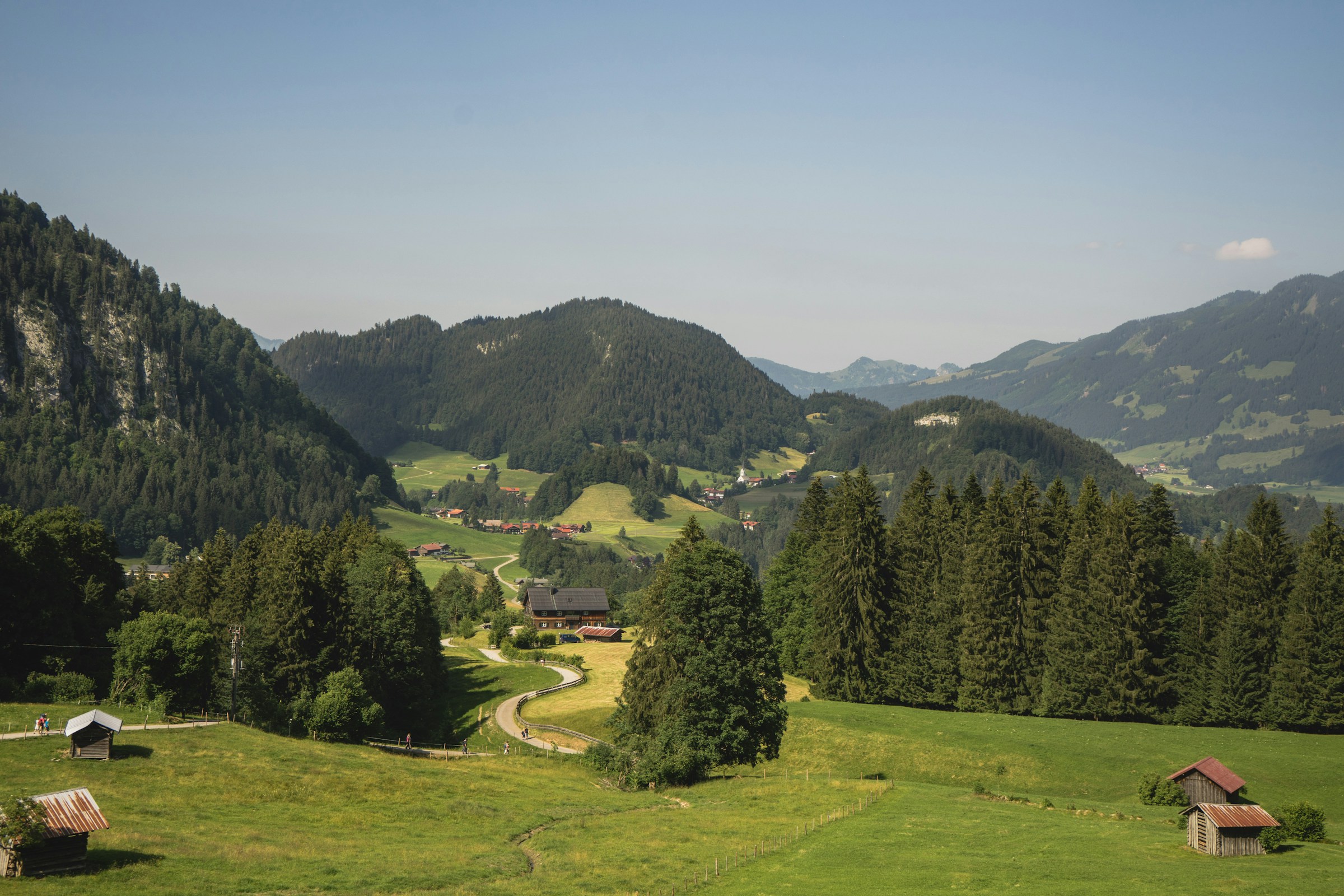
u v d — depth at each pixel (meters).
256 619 93.44
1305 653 82.12
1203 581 94.06
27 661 84.88
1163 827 50.25
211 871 41.28
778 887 40.78
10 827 39.00
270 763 62.88
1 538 84.19
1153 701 89.44
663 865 45.09
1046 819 52.97
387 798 58.84
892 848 46.72
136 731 66.56
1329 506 88.88
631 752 71.00
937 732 81.25
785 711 73.50
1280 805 62.28
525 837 52.16
